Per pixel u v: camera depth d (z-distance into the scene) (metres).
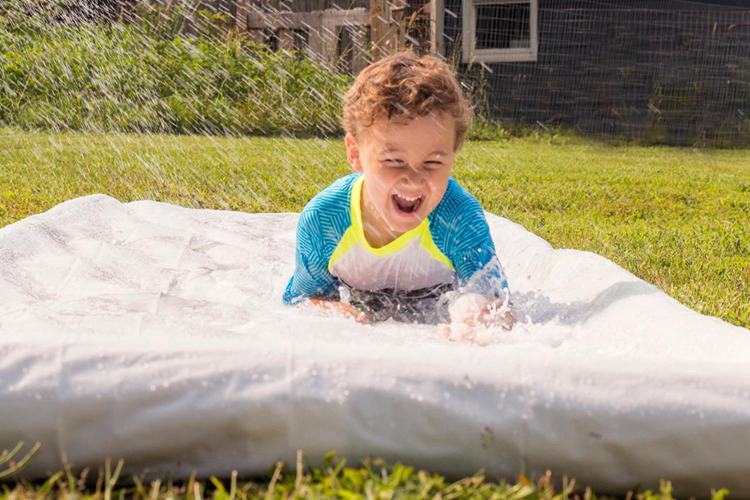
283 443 1.24
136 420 1.23
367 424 1.24
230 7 8.48
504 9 9.83
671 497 1.25
